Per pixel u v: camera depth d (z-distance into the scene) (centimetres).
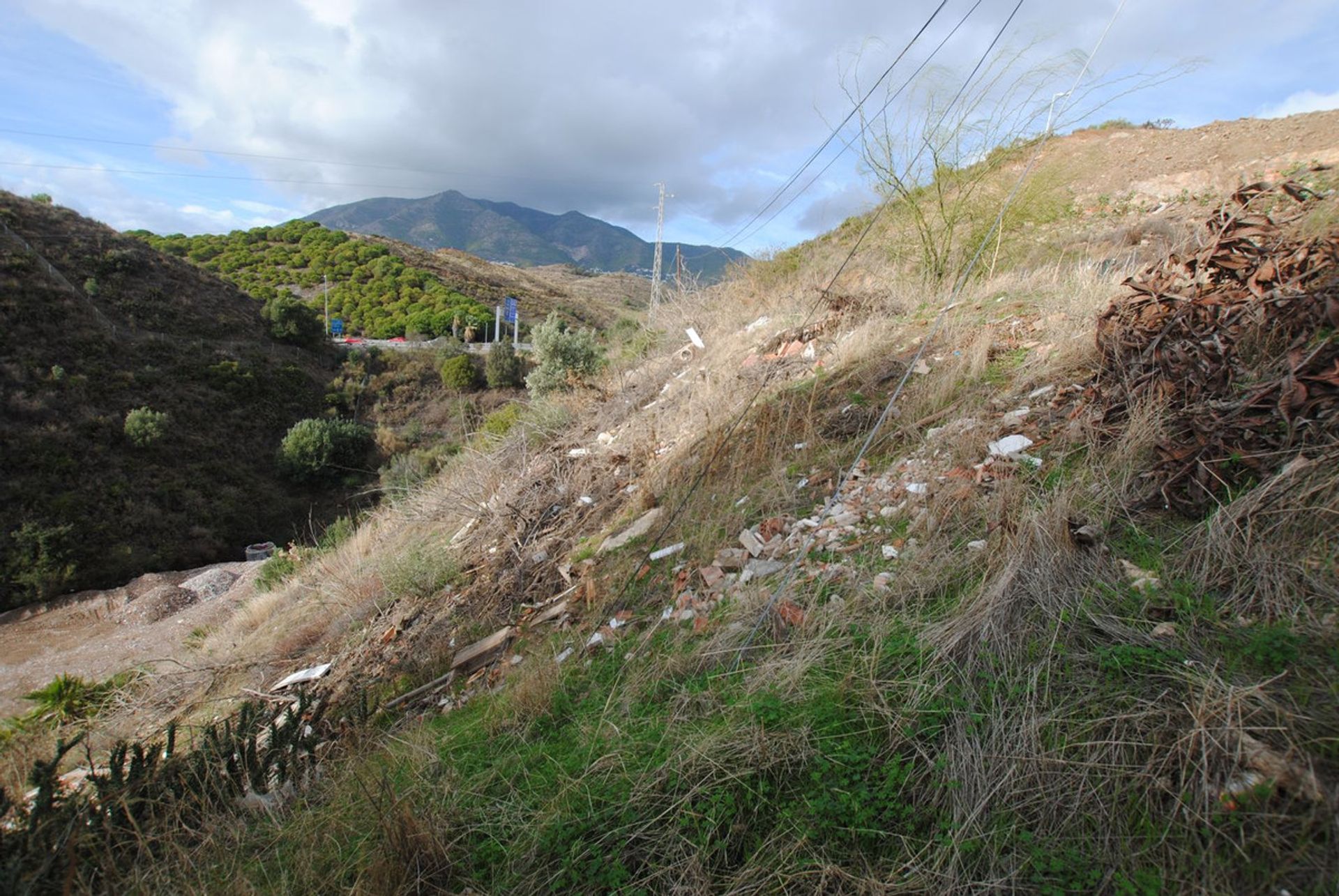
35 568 1906
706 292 1309
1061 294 580
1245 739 180
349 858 261
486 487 816
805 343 741
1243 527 249
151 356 3086
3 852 238
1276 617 219
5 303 2803
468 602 556
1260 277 320
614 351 1431
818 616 311
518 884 227
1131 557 268
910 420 478
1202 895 161
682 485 551
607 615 427
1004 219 772
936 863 191
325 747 395
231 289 4103
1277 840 162
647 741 276
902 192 829
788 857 206
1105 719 207
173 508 2416
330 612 691
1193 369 313
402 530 902
